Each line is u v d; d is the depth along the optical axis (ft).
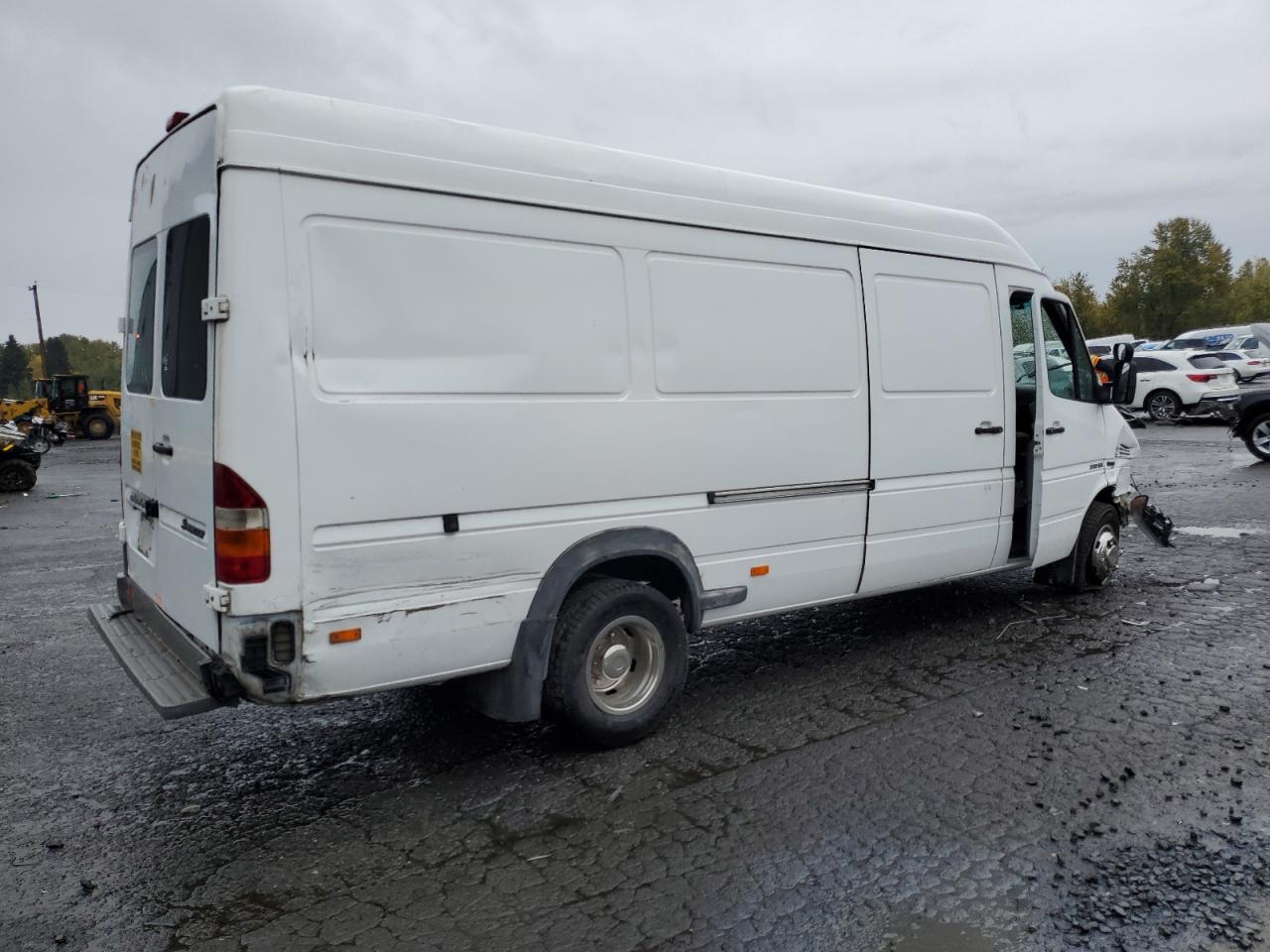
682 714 16.44
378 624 12.36
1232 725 15.28
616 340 14.38
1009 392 20.57
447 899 10.84
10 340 433.48
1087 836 11.85
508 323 13.25
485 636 13.37
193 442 12.32
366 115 12.29
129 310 16.17
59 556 33.53
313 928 10.31
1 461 55.11
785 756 14.52
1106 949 9.59
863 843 11.80
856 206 17.83
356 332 11.98
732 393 15.83
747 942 9.86
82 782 14.14
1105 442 23.84
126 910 10.73
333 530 11.94
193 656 12.78
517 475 13.39
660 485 14.98
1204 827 12.00
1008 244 20.95
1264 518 33.96
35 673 19.38
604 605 14.30
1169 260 206.90
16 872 11.60
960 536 19.79
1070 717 15.78
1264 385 49.85
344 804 13.29
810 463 16.99
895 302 18.31
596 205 14.20
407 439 12.37
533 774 14.11
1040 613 22.29
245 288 11.25
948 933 9.91
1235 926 9.94
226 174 11.27
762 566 16.51
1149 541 30.50
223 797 13.57
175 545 13.42
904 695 17.04
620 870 11.37
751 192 16.24
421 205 12.50
